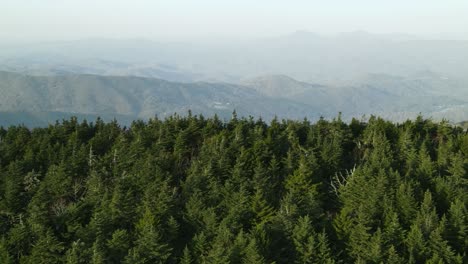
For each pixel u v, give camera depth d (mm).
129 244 50281
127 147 75125
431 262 43312
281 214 50500
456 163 59844
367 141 72562
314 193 55719
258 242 46219
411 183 55531
